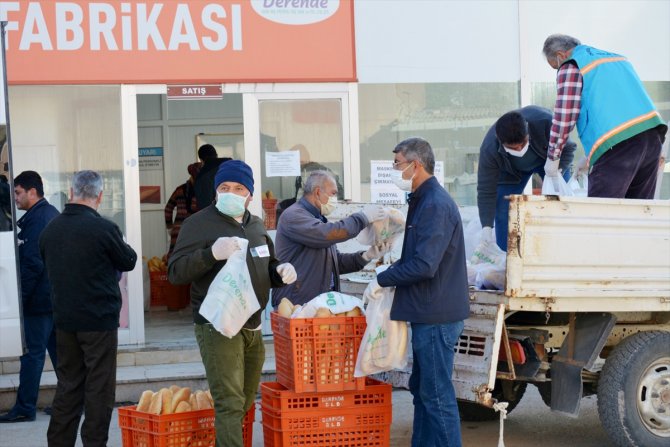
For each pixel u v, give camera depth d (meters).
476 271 6.33
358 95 9.76
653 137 6.73
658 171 7.06
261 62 9.49
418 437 6.07
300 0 9.55
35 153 9.19
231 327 5.34
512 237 5.80
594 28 10.20
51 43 9.09
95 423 6.16
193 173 11.75
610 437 6.38
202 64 9.37
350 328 5.64
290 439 5.68
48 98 9.20
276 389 5.95
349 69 9.70
